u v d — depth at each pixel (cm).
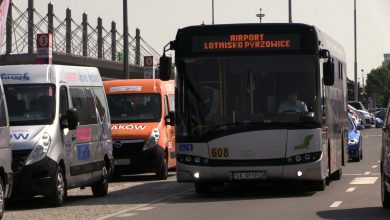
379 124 14088
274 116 3062
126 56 6575
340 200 2920
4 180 2611
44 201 3206
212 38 3106
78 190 3847
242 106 3073
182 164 3103
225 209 2702
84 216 2616
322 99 3128
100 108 3447
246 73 3081
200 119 3088
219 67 3092
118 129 4294
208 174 3077
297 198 3038
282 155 3058
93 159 3278
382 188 2611
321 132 3080
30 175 2839
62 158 2961
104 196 3412
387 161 2494
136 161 4266
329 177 3722
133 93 4438
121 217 2531
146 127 4316
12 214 2744
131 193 3528
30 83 3027
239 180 3066
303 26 3084
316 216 2417
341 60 4034
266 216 2455
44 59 5703
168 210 2722
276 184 3791
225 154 3066
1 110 2634
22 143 2858
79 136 3139
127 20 6594
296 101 3069
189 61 3109
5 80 3033
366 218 2339
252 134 3058
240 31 3092
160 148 4303
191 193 3434
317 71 3073
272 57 3081
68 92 3117
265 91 3070
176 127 3117
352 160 5694
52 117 2961
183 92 3109
